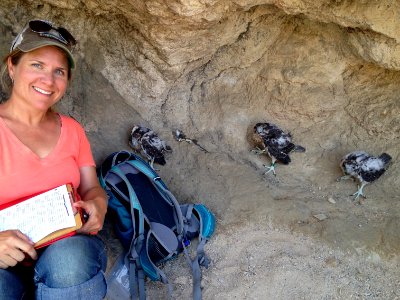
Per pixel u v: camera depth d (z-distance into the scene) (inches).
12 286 28.5
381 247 48.2
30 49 29.6
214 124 63.1
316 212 53.1
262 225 51.4
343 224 51.2
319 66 55.1
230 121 62.6
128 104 60.8
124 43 56.7
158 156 56.1
